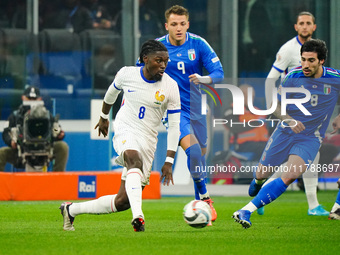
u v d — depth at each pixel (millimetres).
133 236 18062
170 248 15641
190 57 23219
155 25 41500
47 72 39969
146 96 17969
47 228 20406
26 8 40438
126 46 40906
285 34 40562
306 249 15914
